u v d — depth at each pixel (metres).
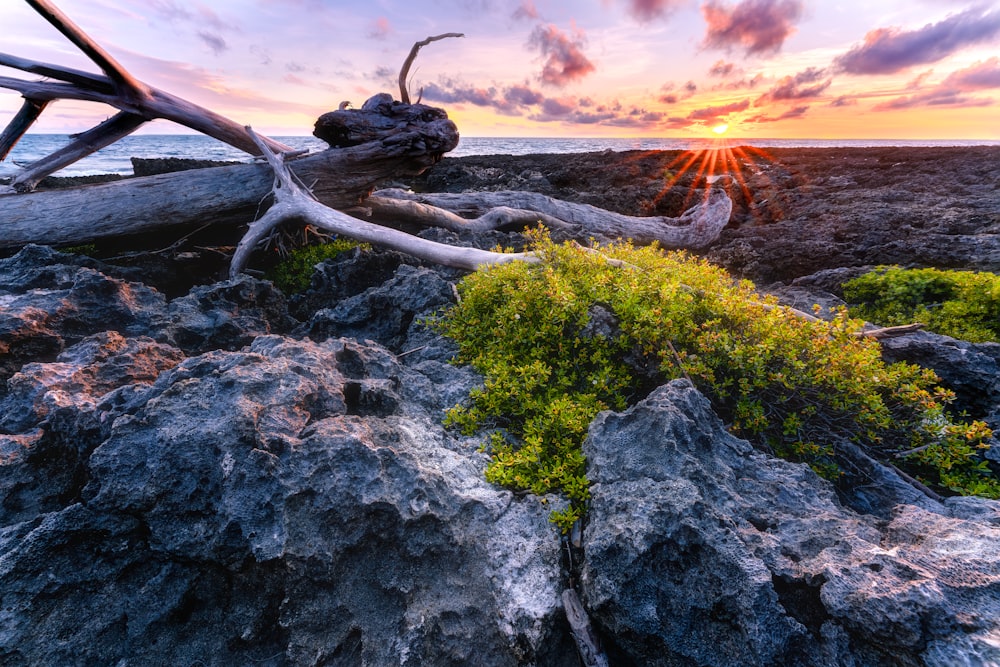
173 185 11.06
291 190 10.97
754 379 5.05
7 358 5.57
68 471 3.86
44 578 3.15
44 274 7.39
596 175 37.25
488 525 3.88
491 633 3.40
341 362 5.40
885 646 2.58
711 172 42.50
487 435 5.07
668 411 4.05
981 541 2.87
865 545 3.03
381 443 4.21
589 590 3.29
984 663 2.28
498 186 29.48
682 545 3.15
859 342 5.39
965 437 4.67
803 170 41.91
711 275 7.07
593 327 6.04
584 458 4.36
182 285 11.24
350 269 9.59
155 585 3.32
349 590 3.43
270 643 3.31
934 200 23.75
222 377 4.19
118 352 5.29
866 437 5.02
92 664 3.06
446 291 7.51
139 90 11.22
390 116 12.25
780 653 2.77
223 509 3.37
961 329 8.93
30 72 10.43
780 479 3.83
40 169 11.11
